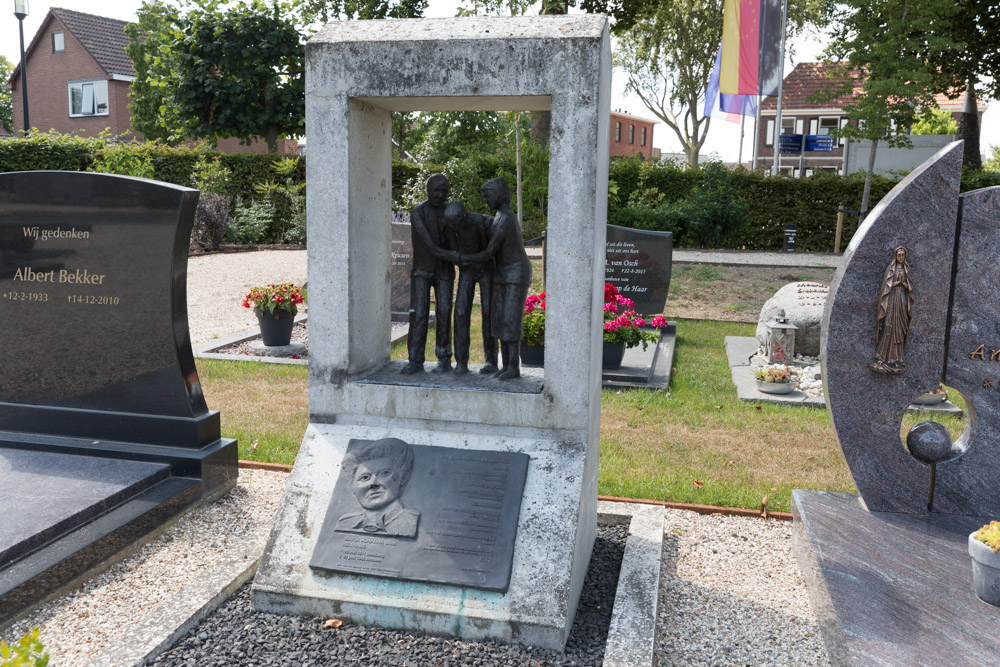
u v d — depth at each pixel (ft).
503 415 13.20
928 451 14.88
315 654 11.20
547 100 12.94
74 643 12.03
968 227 14.35
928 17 57.77
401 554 12.13
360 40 12.64
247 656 11.18
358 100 13.20
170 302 17.26
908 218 14.38
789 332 31.76
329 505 12.85
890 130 62.64
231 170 74.64
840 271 14.93
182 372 17.61
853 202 71.67
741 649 12.25
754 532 16.63
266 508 17.40
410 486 12.83
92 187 17.46
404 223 39.32
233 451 18.38
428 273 14.56
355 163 13.38
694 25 122.62
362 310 14.20
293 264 57.16
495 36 12.17
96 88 120.98
